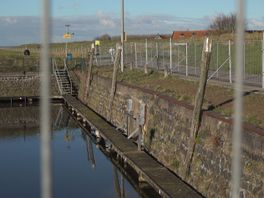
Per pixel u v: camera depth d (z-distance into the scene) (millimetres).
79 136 29922
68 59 55906
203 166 14414
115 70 29516
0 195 17516
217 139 13688
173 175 14844
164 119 19219
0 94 47688
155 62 42500
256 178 11172
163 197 13164
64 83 47812
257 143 11281
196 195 12695
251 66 29391
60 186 18328
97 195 16984
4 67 54375
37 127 34562
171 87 22875
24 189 18250
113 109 29828
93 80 39438
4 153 25281
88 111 33125
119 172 20203
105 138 22484
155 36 84812
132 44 55781
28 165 22250
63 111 41750
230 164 12656
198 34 77250
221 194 12898
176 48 46719
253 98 16719
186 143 16266
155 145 19672
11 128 34250
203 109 15773
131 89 25688
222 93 19078
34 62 57438
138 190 16484
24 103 47406
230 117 13836
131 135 21250
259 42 33062
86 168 21141
